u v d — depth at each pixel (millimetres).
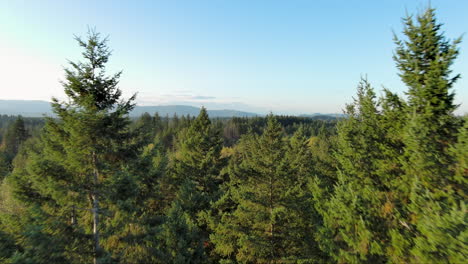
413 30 9273
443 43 8758
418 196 7973
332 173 22578
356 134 11172
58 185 8969
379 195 9555
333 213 10156
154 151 11328
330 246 9766
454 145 8172
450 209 7473
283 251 15281
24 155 45031
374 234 8625
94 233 9750
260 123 131750
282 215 15031
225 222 16875
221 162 30281
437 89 8383
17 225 11523
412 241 8062
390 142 10000
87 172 10078
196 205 21578
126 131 10914
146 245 10836
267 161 16641
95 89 9984
